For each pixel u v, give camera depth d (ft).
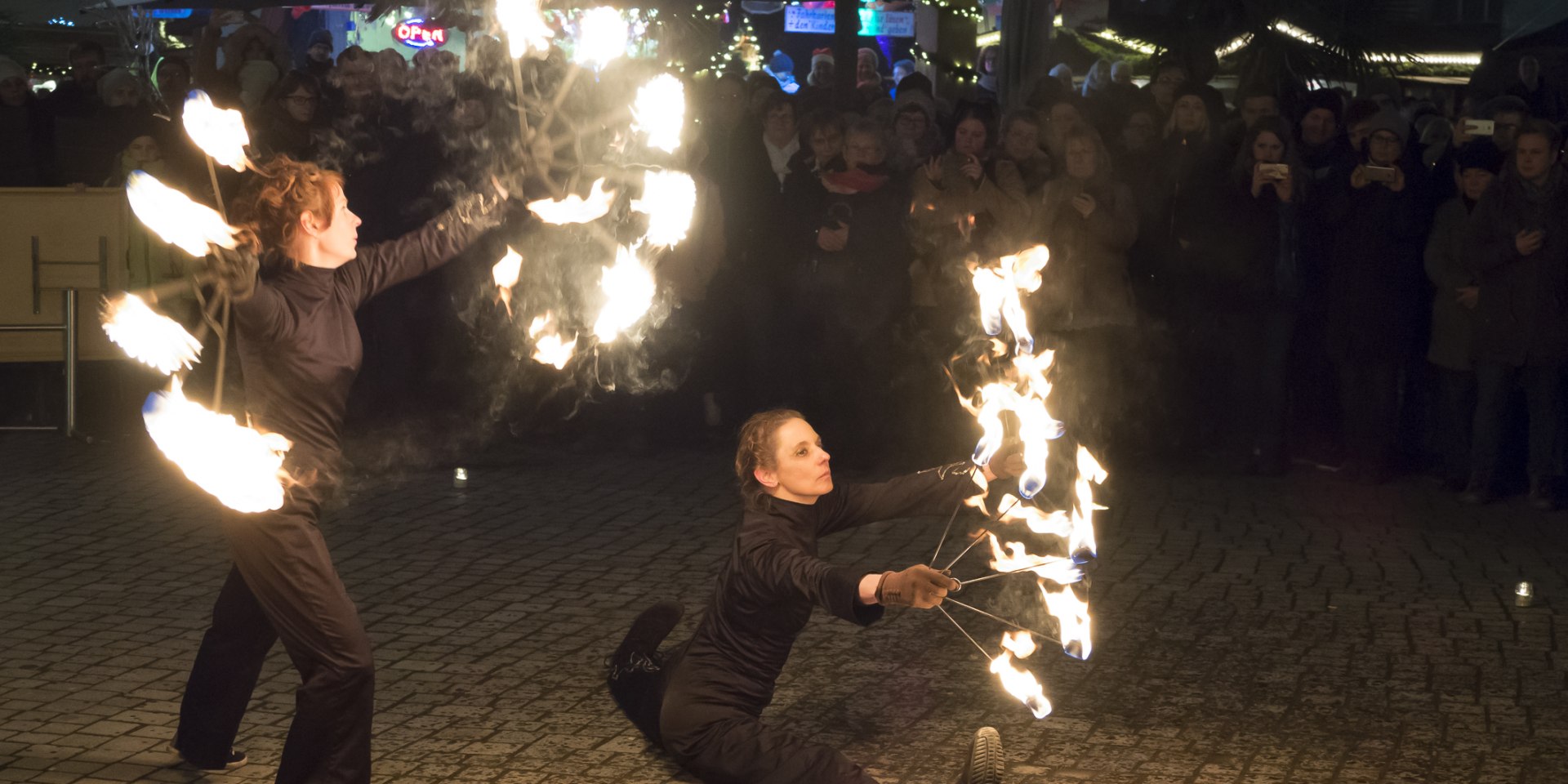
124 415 35.04
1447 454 29.40
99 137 35.91
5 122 35.94
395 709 17.10
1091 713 17.10
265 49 36.88
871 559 23.70
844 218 30.22
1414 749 16.03
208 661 15.01
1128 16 41.78
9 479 28.76
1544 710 17.24
